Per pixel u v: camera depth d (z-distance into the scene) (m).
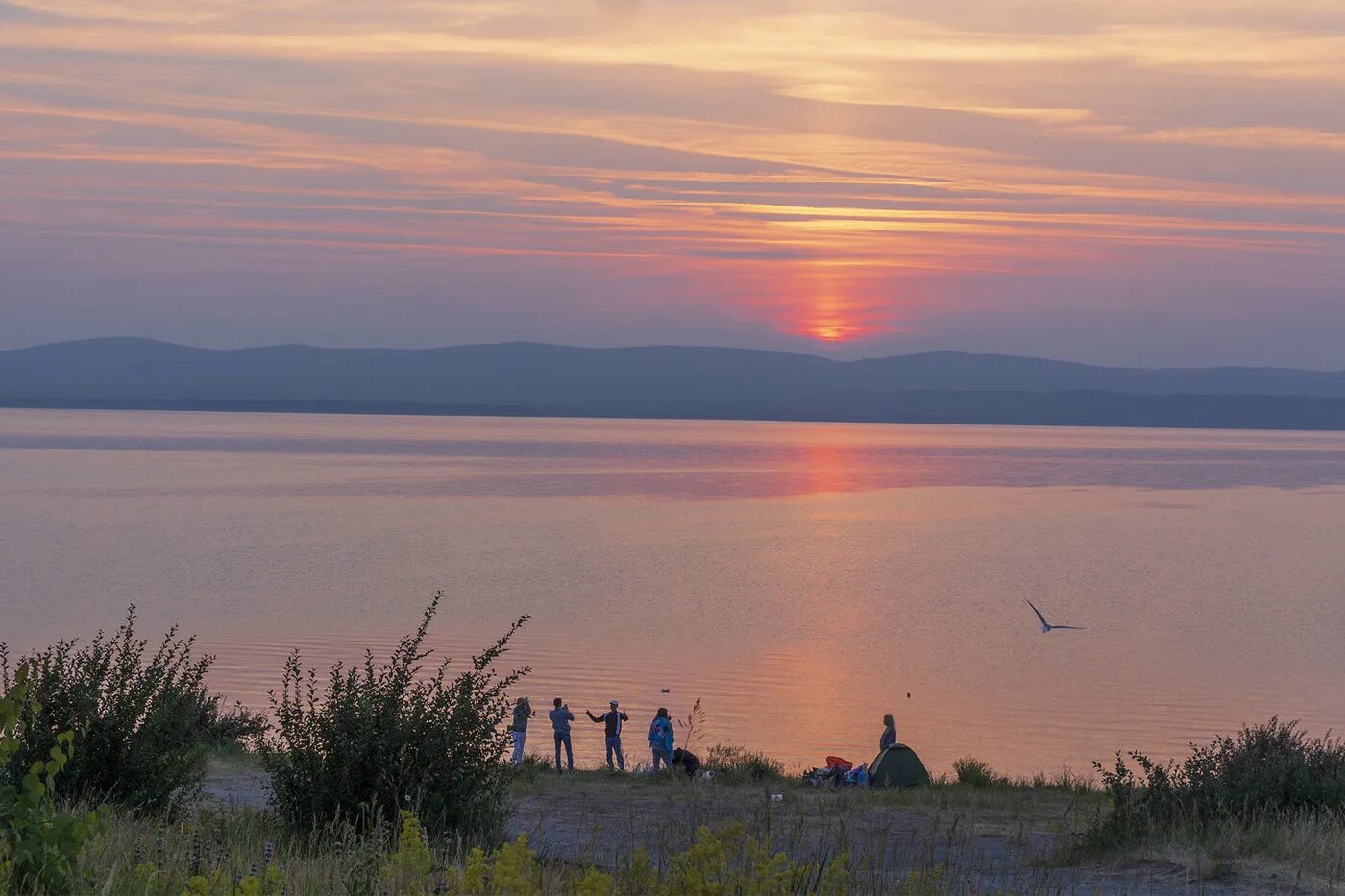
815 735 53.25
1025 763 47.78
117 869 9.00
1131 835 16.94
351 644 72.06
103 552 127.88
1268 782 17.84
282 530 156.25
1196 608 106.50
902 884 11.43
